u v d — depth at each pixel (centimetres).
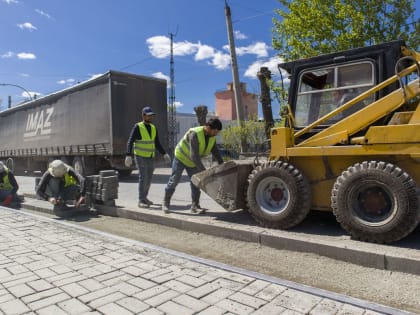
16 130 2086
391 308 317
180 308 325
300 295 349
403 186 438
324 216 611
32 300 345
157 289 366
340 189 480
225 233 553
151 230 614
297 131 575
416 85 468
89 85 1466
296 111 579
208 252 493
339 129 515
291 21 1318
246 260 457
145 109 731
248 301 337
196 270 418
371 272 407
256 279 388
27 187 1328
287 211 524
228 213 662
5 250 500
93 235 579
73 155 1595
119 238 554
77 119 1538
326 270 416
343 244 452
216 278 393
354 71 532
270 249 495
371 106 494
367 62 519
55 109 1697
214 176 604
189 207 737
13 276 405
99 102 1414
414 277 388
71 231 609
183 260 453
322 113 555
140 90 1449
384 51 506
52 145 1717
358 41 1245
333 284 379
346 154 491
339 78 543
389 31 1244
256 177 554
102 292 361
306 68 571
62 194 739
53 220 693
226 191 594
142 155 726
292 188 520
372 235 460
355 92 529
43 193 725
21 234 589
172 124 2984
